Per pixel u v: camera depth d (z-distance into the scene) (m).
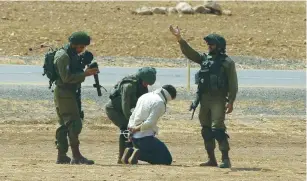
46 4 150.12
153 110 41.75
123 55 112.00
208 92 41.97
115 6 153.38
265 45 122.56
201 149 54.38
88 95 74.50
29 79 85.81
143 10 146.50
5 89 76.94
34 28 127.50
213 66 41.75
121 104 43.66
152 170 39.66
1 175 37.38
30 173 38.16
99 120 64.38
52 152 51.62
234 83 41.72
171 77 90.19
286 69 103.00
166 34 126.00
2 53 109.31
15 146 54.03
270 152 53.56
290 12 152.38
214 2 149.00
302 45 123.94
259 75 95.44
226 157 42.09
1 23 130.25
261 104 74.44
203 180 37.22
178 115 67.69
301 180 38.28
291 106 74.31
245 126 64.31
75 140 42.88
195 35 127.81
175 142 56.88
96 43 117.62
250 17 147.00
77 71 42.25
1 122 63.16
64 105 42.44
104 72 92.88
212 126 42.03
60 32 124.50
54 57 42.03
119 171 39.16
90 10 147.38
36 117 65.62
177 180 36.97
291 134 61.59
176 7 148.62
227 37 126.94
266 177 38.75
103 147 54.53
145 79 42.81
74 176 37.41
